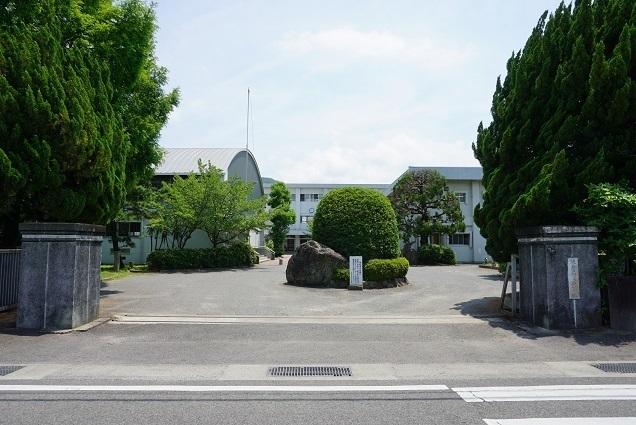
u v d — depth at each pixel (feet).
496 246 32.40
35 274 25.93
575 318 25.91
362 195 48.62
